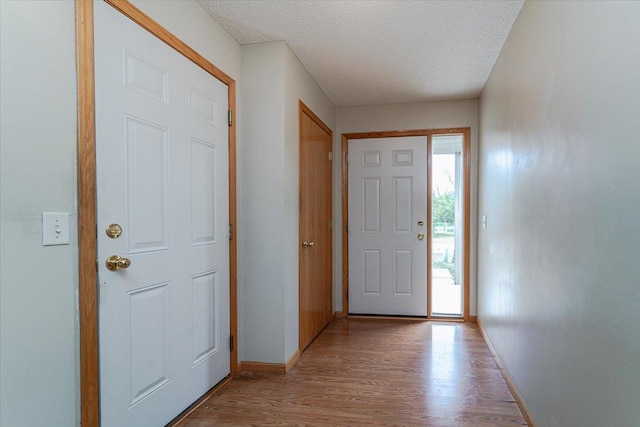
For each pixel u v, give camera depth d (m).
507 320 2.40
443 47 2.62
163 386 1.79
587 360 1.25
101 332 1.43
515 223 2.21
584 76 1.27
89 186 1.37
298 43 2.57
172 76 1.86
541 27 1.74
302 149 2.95
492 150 2.97
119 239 1.52
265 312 2.57
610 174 1.10
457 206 4.98
